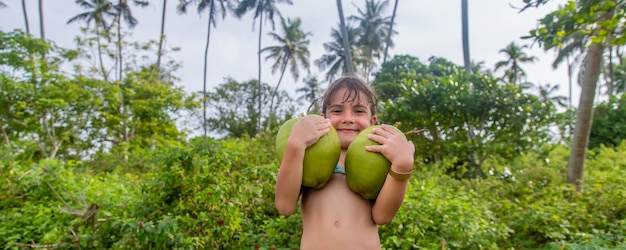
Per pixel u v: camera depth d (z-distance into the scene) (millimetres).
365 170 1779
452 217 4672
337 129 2023
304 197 1929
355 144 1847
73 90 14031
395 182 1743
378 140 1793
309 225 1846
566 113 11383
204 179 4281
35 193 5441
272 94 33531
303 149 1743
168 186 4312
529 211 5773
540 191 7520
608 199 5922
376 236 1853
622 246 3725
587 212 5809
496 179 8656
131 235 3871
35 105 13117
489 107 10609
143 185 4496
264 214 5031
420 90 10719
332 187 1881
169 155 4285
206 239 4152
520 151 10602
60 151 14773
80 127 14648
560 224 5320
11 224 4801
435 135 10953
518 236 5750
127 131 17594
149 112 17141
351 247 1748
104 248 4051
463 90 10672
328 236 1764
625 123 15578
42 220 4793
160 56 18953
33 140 13203
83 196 4840
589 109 7801
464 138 10820
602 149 13211
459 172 10336
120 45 17078
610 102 16422
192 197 4270
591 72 7730
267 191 4988
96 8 25547
